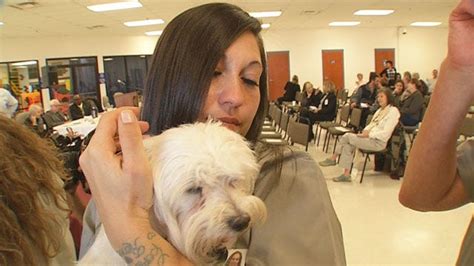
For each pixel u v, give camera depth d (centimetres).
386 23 1514
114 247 66
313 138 900
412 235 396
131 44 1451
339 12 1170
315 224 85
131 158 66
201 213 83
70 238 109
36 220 84
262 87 104
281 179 92
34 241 83
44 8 835
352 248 374
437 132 91
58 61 1368
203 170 84
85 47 1395
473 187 95
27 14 889
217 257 85
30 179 86
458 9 80
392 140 583
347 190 545
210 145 87
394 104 627
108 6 873
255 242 84
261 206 85
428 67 1692
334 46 1634
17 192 82
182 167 84
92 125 712
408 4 1056
